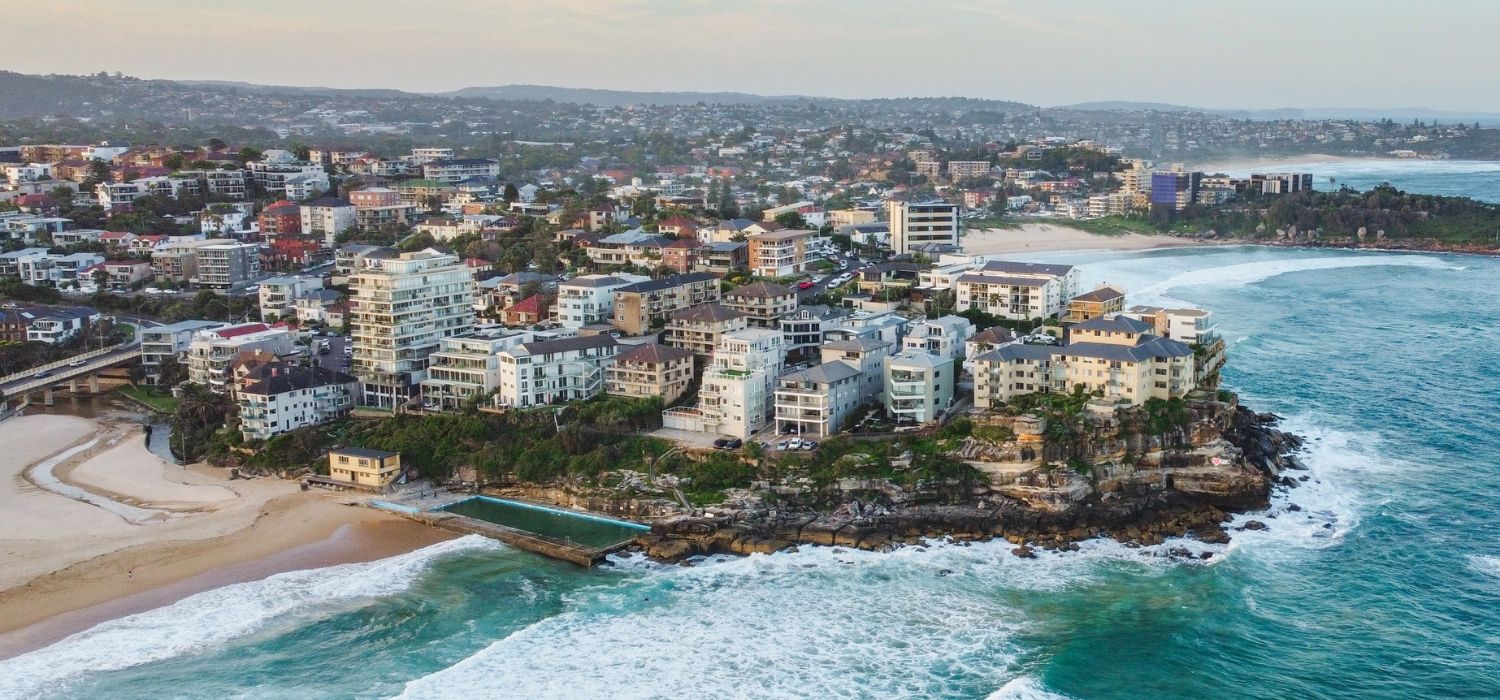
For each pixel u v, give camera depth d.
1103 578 154.50
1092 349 189.50
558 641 138.50
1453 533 166.75
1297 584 152.12
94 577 156.75
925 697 125.62
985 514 173.00
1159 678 129.38
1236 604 146.88
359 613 146.50
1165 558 160.38
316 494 190.62
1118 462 177.75
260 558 164.00
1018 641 137.62
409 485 194.88
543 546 165.50
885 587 152.50
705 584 154.62
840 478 176.62
